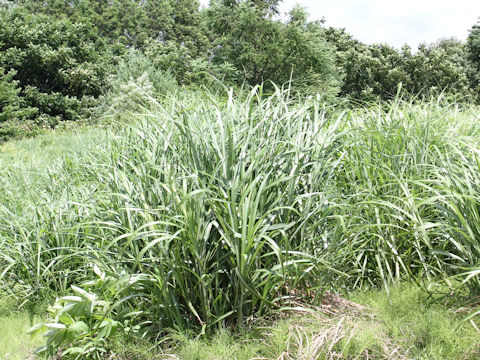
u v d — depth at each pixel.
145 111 3.30
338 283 2.99
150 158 2.94
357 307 2.78
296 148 2.78
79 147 5.64
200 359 2.31
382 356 2.32
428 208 3.19
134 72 21.08
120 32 47.12
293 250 2.74
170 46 31.64
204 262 2.51
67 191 3.77
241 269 2.38
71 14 45.44
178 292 2.62
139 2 51.06
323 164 2.98
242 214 2.40
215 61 27.64
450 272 3.15
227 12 26.44
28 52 25.45
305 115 3.30
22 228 3.42
